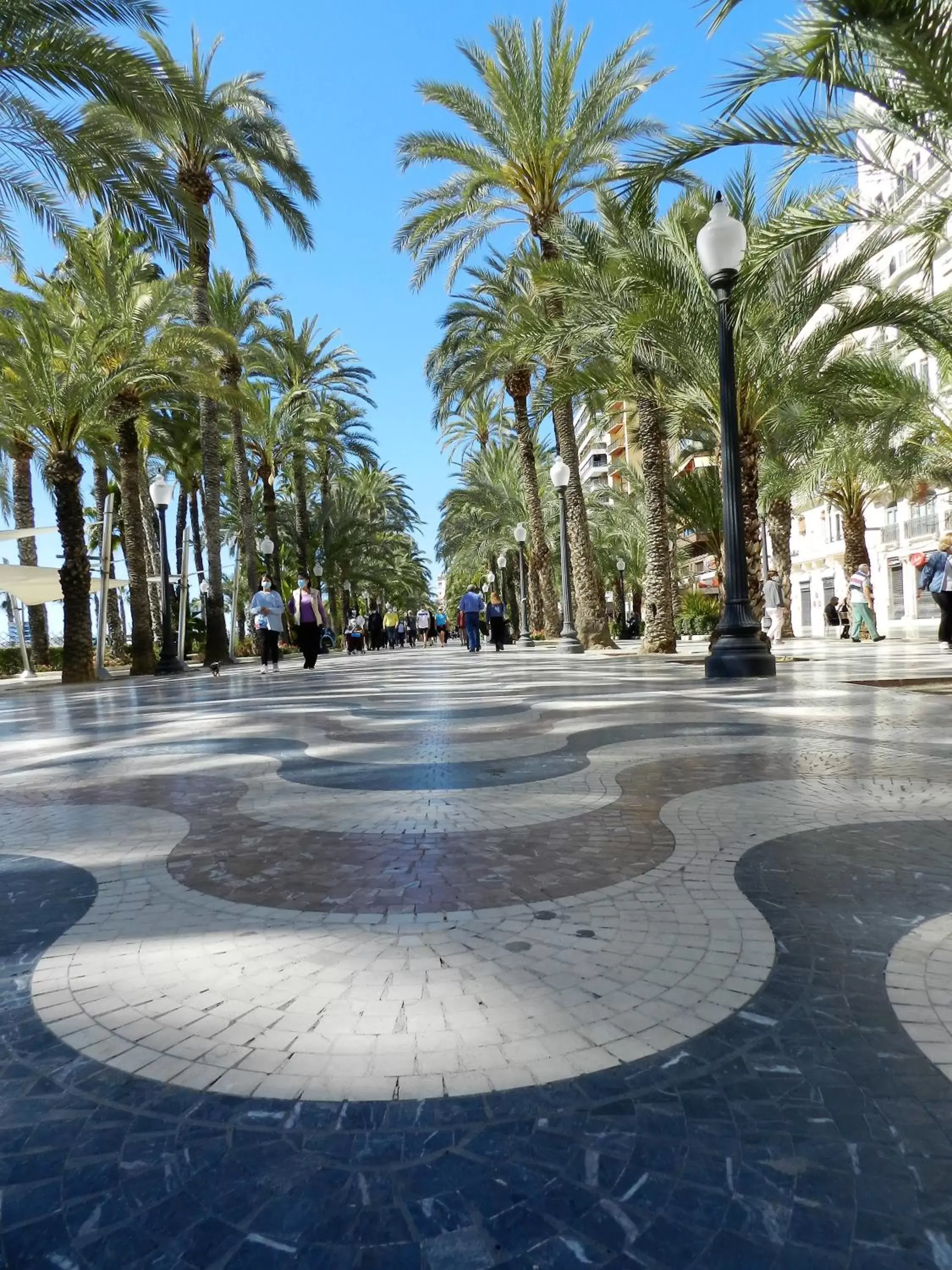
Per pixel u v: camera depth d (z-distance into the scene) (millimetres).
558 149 18188
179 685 14562
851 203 8758
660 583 17531
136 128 12672
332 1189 1174
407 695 9477
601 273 13094
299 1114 1344
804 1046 1504
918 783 3682
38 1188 1196
